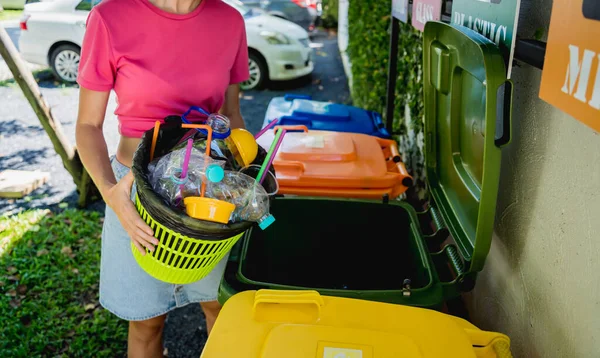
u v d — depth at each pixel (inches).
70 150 156.6
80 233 146.2
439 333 50.8
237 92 79.7
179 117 58.9
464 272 64.9
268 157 57.8
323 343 48.8
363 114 120.6
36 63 308.3
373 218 84.7
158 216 52.1
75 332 109.0
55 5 300.5
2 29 137.2
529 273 63.9
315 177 89.2
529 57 55.2
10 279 125.9
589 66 42.0
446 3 85.4
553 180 57.6
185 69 65.7
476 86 65.2
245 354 48.3
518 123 66.6
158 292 73.7
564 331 55.4
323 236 86.5
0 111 261.1
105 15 61.1
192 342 108.5
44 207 165.6
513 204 68.7
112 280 73.1
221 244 55.8
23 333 108.4
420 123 123.5
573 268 53.5
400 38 146.9
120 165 68.5
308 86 305.9
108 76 63.8
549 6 55.9
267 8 461.7
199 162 55.1
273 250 86.5
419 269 72.2
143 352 81.0
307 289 62.8
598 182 48.9
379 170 92.0
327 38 442.0
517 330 67.9
